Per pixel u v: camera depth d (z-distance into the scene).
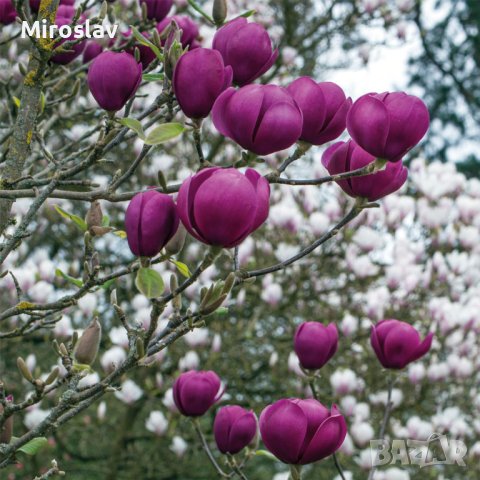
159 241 1.34
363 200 1.52
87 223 1.65
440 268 5.80
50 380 1.53
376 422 5.75
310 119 1.45
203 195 1.18
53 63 2.07
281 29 8.09
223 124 1.33
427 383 5.86
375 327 2.25
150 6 2.22
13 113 2.81
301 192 6.17
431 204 6.32
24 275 4.04
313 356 2.07
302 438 1.49
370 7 6.73
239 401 6.36
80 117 3.14
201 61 1.35
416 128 1.39
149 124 1.67
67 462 6.74
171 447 5.61
